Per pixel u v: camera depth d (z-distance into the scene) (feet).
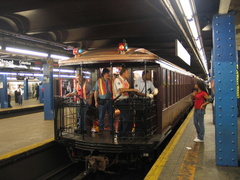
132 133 17.48
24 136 25.27
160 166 14.40
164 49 39.19
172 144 19.49
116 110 20.33
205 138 21.57
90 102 20.61
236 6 13.58
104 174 19.75
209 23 20.42
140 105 17.22
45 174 21.43
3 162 17.35
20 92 61.16
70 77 57.11
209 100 19.70
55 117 20.24
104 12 21.95
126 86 18.28
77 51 20.52
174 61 53.72
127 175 19.60
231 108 14.07
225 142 14.23
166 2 14.55
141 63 19.99
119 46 18.37
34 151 20.56
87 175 18.57
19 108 50.65
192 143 19.75
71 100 21.56
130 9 21.20
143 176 18.97
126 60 17.99
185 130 25.02
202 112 19.89
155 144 17.25
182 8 16.56
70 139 18.71
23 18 23.12
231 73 14.01
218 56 14.17
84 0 18.44
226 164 14.28
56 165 23.25
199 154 16.69
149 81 18.84
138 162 18.19
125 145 16.74
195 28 22.22
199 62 57.26
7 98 52.08
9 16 22.48
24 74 57.82
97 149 17.21
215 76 14.28
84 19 23.76
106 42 35.76
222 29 14.08
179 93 33.19
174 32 28.17
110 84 19.58
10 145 21.50
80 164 23.32
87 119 22.02
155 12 21.45
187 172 13.37
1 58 38.93
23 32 25.14
